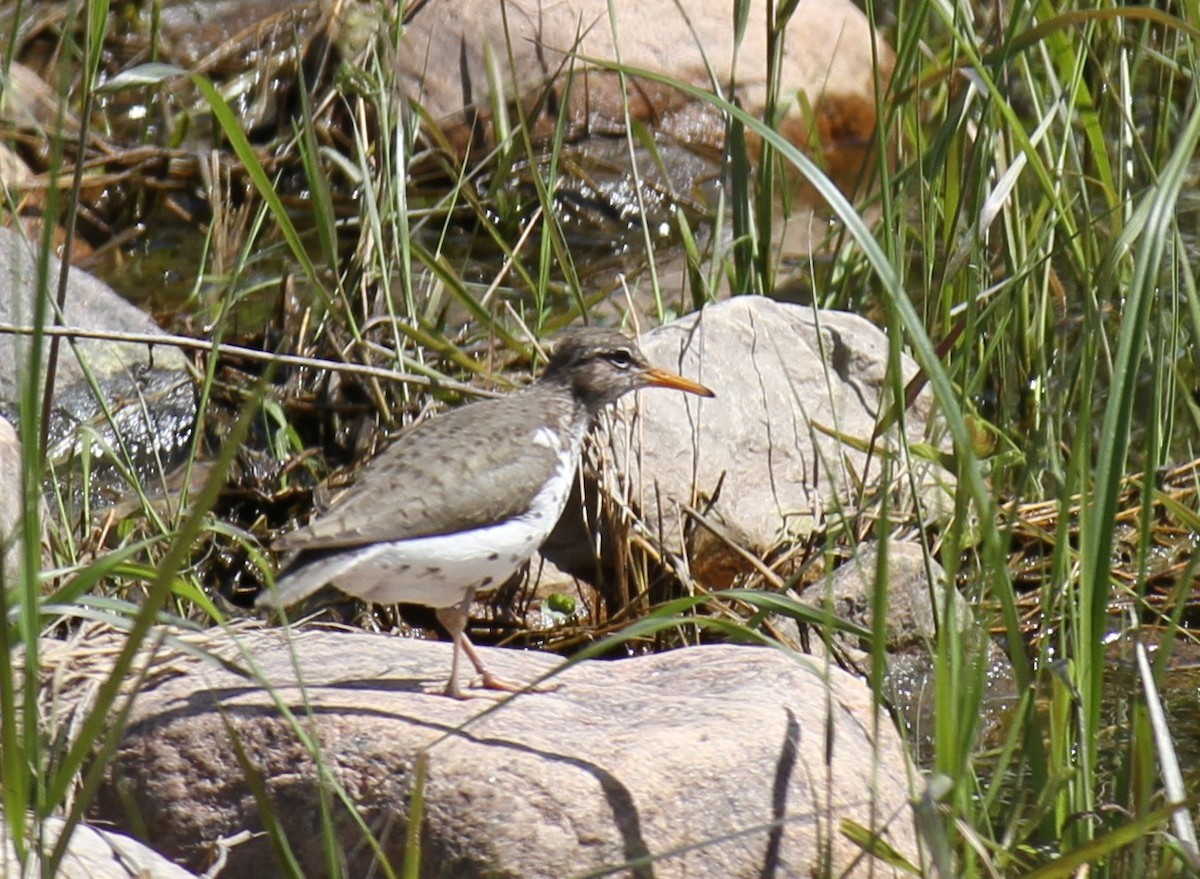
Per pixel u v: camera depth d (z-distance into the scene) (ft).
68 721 30.35
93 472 47.75
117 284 59.82
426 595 32.19
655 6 70.28
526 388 36.73
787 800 28.30
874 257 25.34
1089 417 28.48
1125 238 29.48
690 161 68.33
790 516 45.09
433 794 27.81
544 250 48.93
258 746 29.25
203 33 71.46
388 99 57.47
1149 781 27.07
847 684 32.76
